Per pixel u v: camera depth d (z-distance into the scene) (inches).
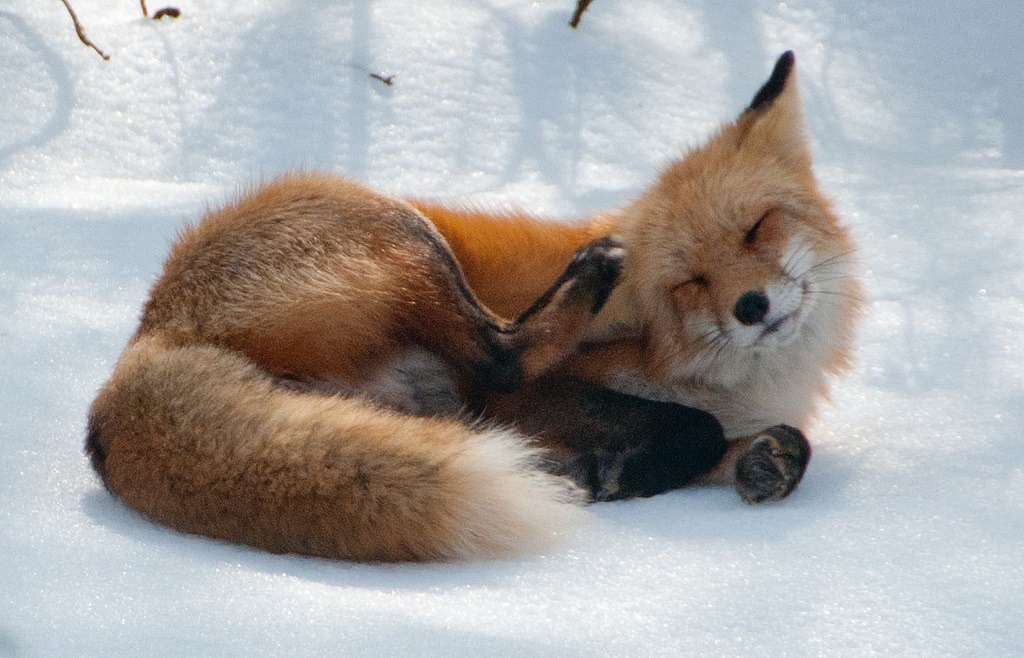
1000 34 605.6
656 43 588.1
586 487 283.7
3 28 543.5
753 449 265.0
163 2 583.8
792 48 597.9
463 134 518.9
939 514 240.8
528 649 179.5
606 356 305.3
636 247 311.0
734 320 289.3
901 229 443.5
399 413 259.8
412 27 575.8
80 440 288.5
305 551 230.8
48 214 434.3
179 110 516.7
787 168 318.7
